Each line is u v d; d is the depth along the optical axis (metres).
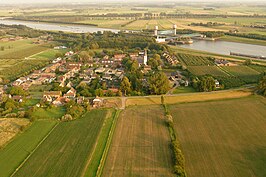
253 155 132.62
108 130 158.38
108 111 184.75
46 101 198.50
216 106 189.75
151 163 126.94
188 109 185.38
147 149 138.38
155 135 151.75
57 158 132.12
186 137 149.00
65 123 168.25
